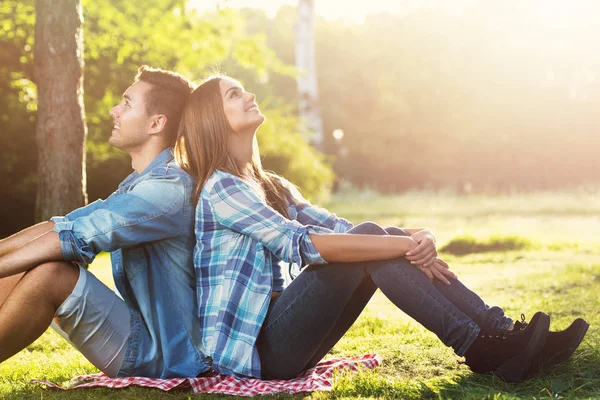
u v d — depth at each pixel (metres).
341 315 3.47
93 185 17.53
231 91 3.41
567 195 28.38
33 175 18.16
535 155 41.12
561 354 3.39
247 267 3.28
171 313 3.32
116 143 3.55
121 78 17.19
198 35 16.66
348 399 3.07
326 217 3.80
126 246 3.22
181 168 3.38
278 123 20.77
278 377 3.36
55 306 3.12
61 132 7.52
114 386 3.21
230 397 3.11
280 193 3.75
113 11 16.11
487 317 3.28
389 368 3.79
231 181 3.29
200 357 3.29
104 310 3.20
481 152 41.66
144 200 3.21
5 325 3.01
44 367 4.13
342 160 42.75
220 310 3.24
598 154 40.47
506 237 11.53
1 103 17.56
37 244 3.09
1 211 18.05
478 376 3.39
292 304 3.22
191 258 3.36
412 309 3.24
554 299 6.25
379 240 3.19
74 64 7.57
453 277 3.33
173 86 3.54
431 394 3.19
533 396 3.08
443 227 17.39
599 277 7.79
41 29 7.48
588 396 3.12
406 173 43.03
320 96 43.97
